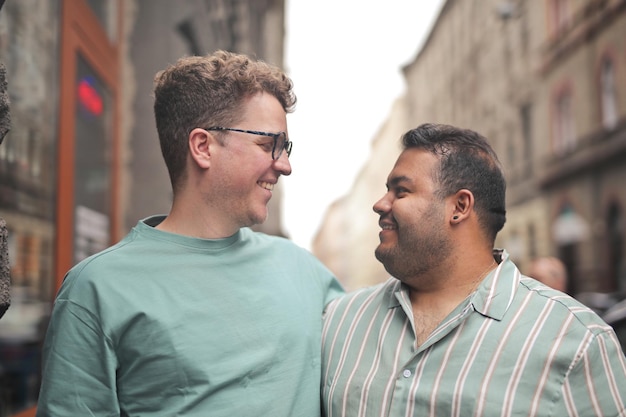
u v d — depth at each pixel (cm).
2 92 126
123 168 663
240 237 168
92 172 509
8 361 329
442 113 3084
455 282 162
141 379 146
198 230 160
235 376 148
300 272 178
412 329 160
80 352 144
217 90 156
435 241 159
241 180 157
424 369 152
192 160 159
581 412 141
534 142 1814
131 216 662
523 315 150
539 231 1777
